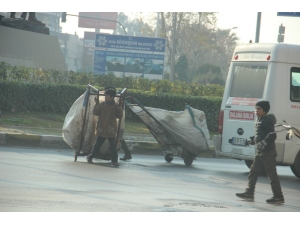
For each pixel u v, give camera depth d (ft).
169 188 43.88
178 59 280.51
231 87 61.72
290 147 57.47
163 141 63.57
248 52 60.54
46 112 89.56
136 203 36.32
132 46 181.57
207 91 105.19
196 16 293.64
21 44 114.11
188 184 47.06
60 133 75.36
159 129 63.05
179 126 61.62
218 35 347.36
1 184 39.65
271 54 57.93
